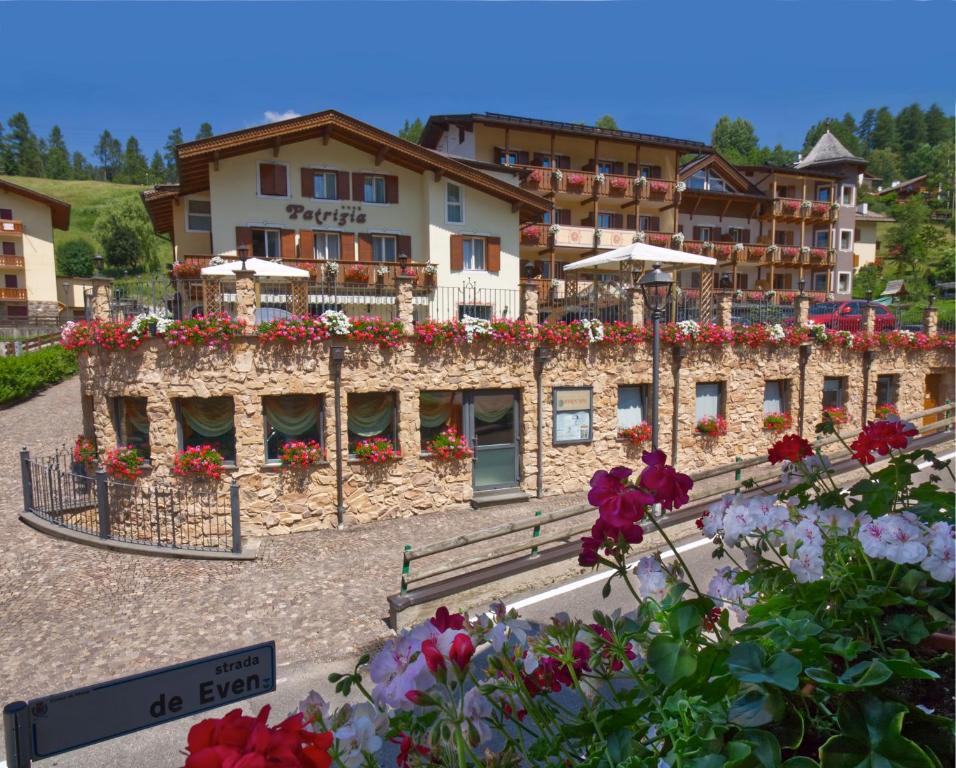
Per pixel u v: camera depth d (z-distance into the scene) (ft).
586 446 54.80
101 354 44.62
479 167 87.45
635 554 33.24
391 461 47.83
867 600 5.34
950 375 79.66
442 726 4.80
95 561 37.86
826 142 158.61
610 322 56.34
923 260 177.37
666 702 4.52
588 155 123.65
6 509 45.93
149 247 293.02
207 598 33.27
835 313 81.35
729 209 140.56
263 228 75.41
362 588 34.58
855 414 70.59
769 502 6.35
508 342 51.06
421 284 78.89
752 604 6.40
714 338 59.06
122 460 43.68
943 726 4.10
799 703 4.70
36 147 515.50
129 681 9.04
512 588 31.55
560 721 5.42
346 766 4.81
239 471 44.14
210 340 43.14
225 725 3.82
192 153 68.59
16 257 163.43
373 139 74.79
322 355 45.44
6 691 24.90
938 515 6.57
